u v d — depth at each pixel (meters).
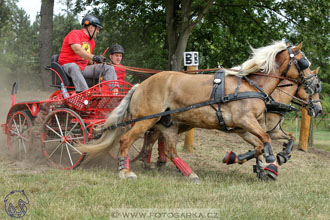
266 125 6.27
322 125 21.05
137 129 5.47
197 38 16.03
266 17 13.64
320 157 9.34
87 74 6.25
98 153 5.70
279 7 12.86
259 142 5.34
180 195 4.40
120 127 5.68
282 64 5.33
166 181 5.19
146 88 5.50
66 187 4.64
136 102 5.54
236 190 4.75
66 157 6.50
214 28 15.16
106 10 14.91
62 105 6.18
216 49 16.27
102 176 5.36
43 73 18.12
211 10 13.70
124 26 15.30
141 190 4.57
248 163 7.43
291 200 4.36
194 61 7.99
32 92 16.42
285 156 5.93
